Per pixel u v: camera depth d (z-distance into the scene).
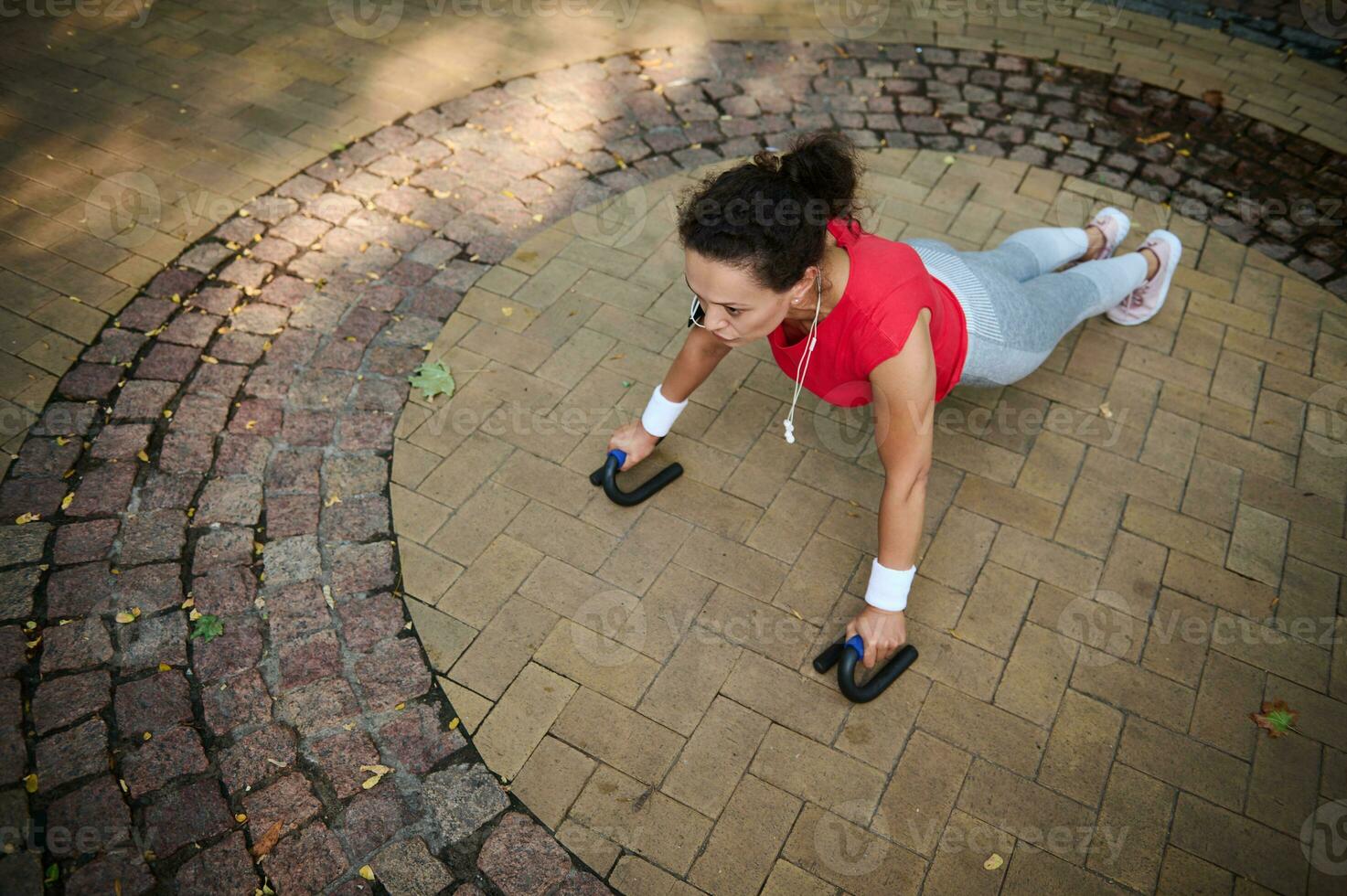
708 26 4.93
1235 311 3.43
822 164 1.67
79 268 3.36
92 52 4.50
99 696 2.26
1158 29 5.04
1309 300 3.48
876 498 2.81
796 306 1.92
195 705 2.26
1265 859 2.10
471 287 3.41
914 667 2.41
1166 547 2.70
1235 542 2.72
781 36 4.88
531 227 3.67
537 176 3.91
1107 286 2.81
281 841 2.06
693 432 2.97
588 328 3.28
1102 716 2.33
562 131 4.15
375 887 2.01
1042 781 2.22
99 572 2.50
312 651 2.38
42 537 2.57
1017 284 2.50
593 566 2.61
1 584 2.45
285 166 3.88
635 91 4.41
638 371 3.15
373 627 2.44
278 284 3.36
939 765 2.24
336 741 2.22
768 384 3.13
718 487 2.82
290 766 2.17
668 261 3.55
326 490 2.75
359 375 3.07
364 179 3.84
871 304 1.88
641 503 2.76
